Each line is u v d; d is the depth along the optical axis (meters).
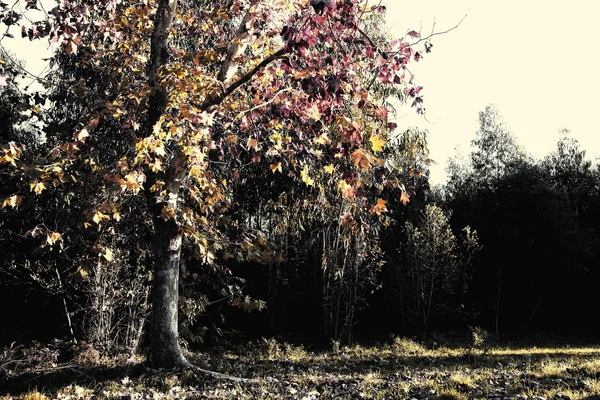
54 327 17.83
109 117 9.50
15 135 13.38
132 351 12.77
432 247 23.59
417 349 17.89
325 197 17.38
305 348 18.70
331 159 9.27
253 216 21.42
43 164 8.34
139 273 13.62
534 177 29.70
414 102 8.62
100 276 12.72
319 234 21.52
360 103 7.99
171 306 9.21
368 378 8.58
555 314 28.94
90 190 10.91
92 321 12.78
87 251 11.97
